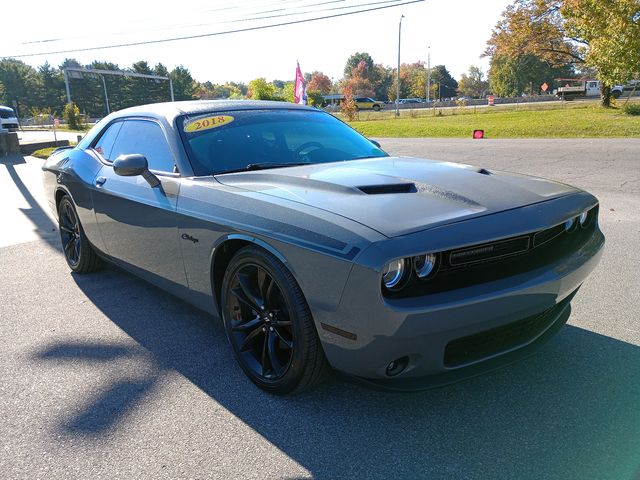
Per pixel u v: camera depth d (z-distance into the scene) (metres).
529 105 43.22
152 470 2.18
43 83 102.56
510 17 32.66
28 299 4.20
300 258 2.27
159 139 3.49
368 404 2.61
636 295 3.88
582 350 3.07
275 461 2.21
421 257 2.10
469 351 2.33
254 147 3.39
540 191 2.71
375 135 23.59
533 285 2.27
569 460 2.15
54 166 4.77
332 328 2.22
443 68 134.00
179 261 3.14
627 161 11.61
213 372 2.98
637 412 2.46
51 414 2.60
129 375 2.96
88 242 4.49
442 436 2.34
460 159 13.09
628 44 20.22
